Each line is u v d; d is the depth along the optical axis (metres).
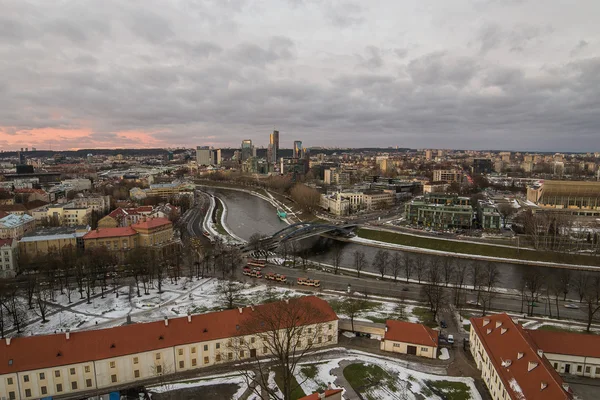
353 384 144.75
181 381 148.62
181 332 158.12
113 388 145.25
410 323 173.88
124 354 147.25
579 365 145.50
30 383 138.62
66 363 141.25
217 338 159.88
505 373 126.12
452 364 158.88
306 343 171.88
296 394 139.12
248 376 150.88
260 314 167.38
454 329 191.50
